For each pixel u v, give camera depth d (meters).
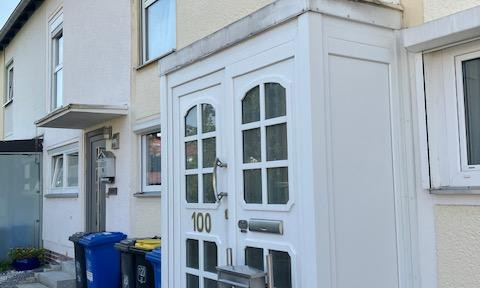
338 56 3.25
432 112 3.36
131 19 7.81
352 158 3.22
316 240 3.03
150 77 7.33
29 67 13.37
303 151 3.15
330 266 3.06
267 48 3.51
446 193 3.22
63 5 10.59
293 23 3.30
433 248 3.32
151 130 7.28
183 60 4.39
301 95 3.18
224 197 3.92
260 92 3.59
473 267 3.12
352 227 3.18
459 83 3.30
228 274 3.49
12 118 15.02
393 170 3.39
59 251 10.71
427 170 3.32
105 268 6.91
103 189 8.69
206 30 5.88
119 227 7.88
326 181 3.10
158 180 7.29
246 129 3.71
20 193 11.84
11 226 11.67
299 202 3.22
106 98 8.48
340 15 3.24
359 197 3.22
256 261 3.61
